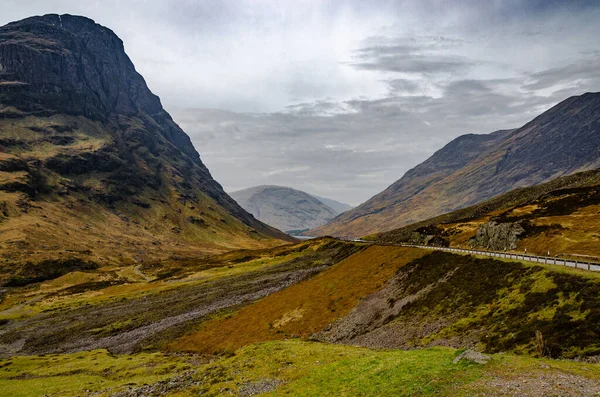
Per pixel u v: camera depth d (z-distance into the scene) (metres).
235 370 46.03
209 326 91.31
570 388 22.08
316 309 77.88
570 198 108.38
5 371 72.31
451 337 43.06
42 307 152.50
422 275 68.69
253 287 123.00
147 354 78.94
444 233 124.94
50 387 55.91
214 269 183.88
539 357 30.20
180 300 126.75
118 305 138.00
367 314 65.81
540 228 85.94
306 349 50.03
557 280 40.03
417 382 27.55
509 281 47.50
